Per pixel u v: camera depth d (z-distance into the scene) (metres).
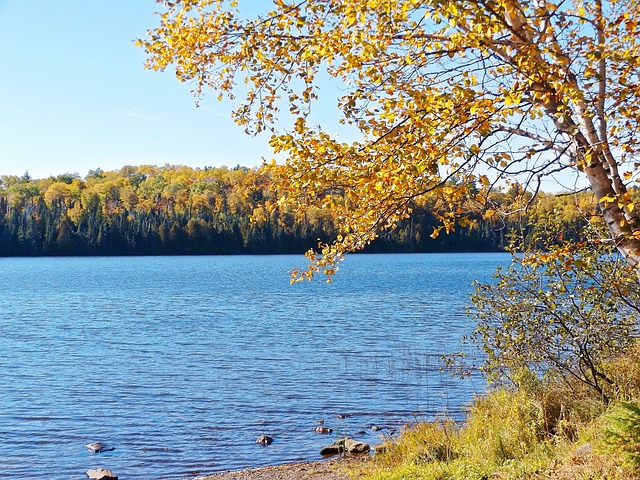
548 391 10.92
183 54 7.04
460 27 6.19
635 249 6.14
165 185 188.62
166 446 13.84
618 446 7.16
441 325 33.91
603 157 6.20
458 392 17.59
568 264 6.66
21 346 28.48
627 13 5.64
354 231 7.46
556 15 5.54
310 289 63.22
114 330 34.19
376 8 5.85
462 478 8.29
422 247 156.38
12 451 13.57
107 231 158.38
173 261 135.38
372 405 16.86
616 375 10.90
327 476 10.90
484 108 5.67
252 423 15.49
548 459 8.11
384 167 6.18
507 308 11.15
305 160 6.36
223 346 27.95
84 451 13.55
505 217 6.81
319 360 23.86
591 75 5.43
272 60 6.79
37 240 155.88
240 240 158.88
